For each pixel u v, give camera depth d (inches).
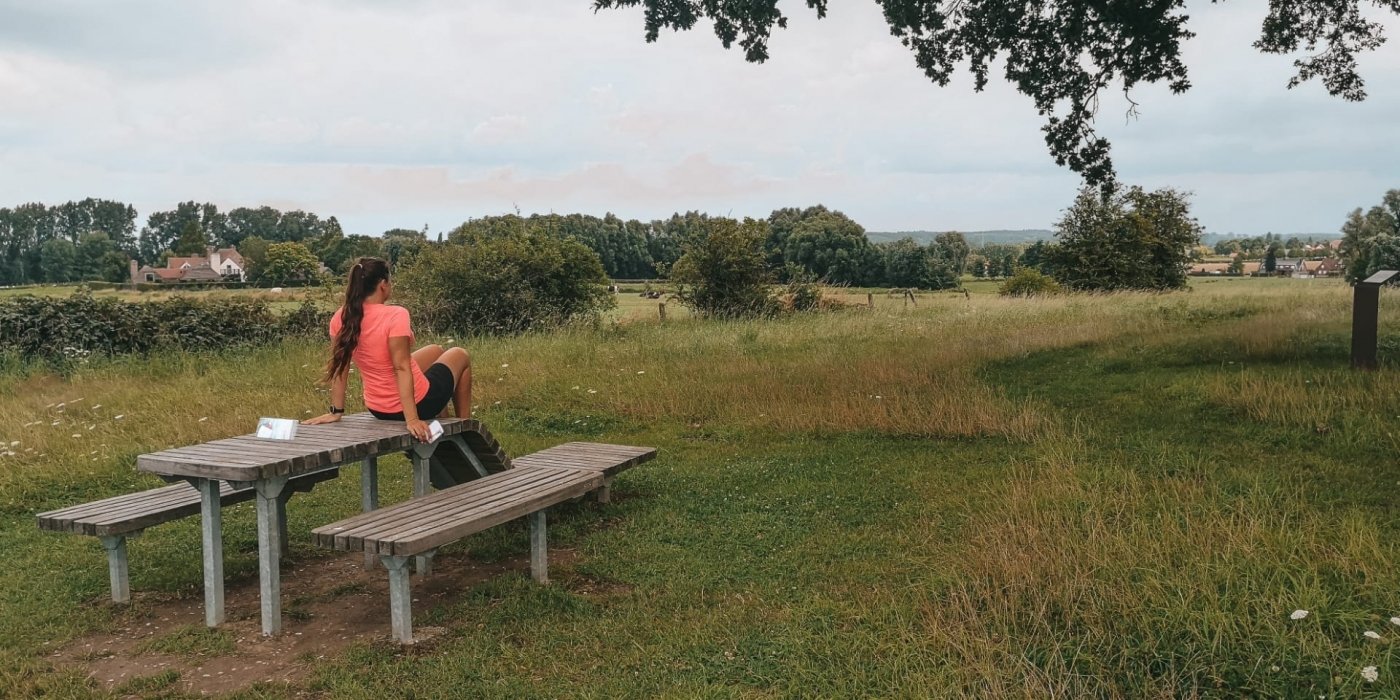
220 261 4933.6
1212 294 1058.1
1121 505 226.7
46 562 225.9
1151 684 141.1
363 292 210.5
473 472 238.8
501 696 147.6
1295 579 166.6
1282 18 557.0
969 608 165.8
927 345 569.6
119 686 155.4
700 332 730.8
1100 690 141.4
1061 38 524.4
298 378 491.2
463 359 234.1
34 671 163.3
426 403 217.0
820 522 240.4
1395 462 262.5
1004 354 506.6
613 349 597.9
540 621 179.5
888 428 348.8
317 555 231.6
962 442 326.3
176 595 203.5
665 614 182.4
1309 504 227.0
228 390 460.4
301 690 153.3
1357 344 381.1
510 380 481.4
